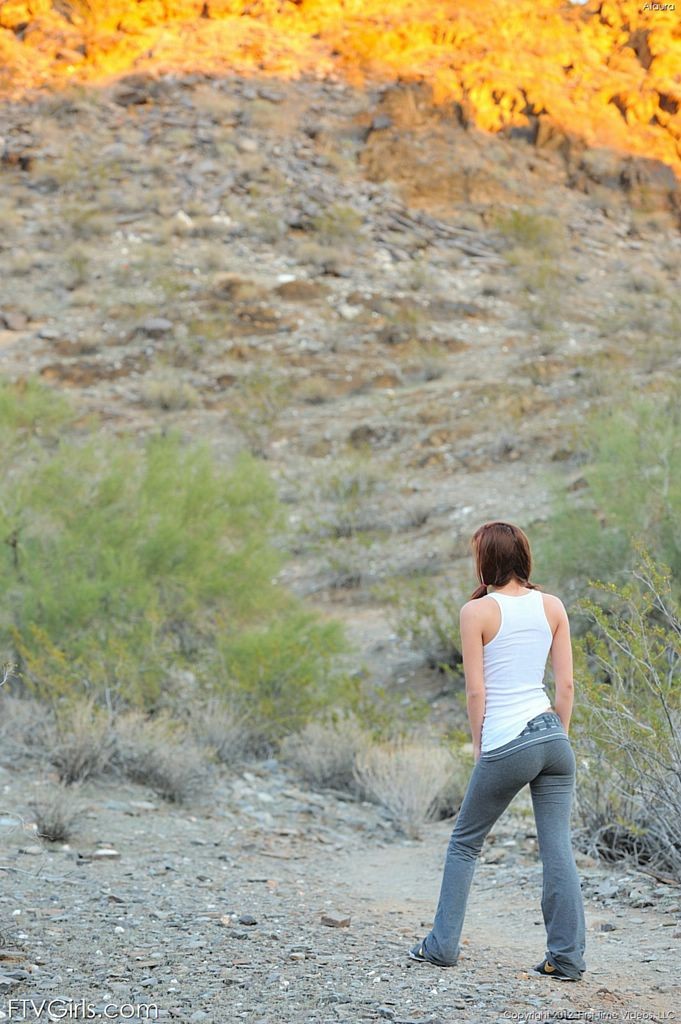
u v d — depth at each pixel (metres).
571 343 42.47
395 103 66.50
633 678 10.98
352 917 8.52
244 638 16.69
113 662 15.38
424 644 20.47
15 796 11.82
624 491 19.61
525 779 6.56
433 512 28.77
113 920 7.83
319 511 29.44
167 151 61.50
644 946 7.68
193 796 13.23
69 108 65.06
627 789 10.38
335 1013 5.80
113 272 48.62
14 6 74.62
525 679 6.67
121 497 19.20
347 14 78.25
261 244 53.03
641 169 65.75
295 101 67.69
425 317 46.03
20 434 21.58
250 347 42.25
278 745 15.91
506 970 6.82
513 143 67.00
